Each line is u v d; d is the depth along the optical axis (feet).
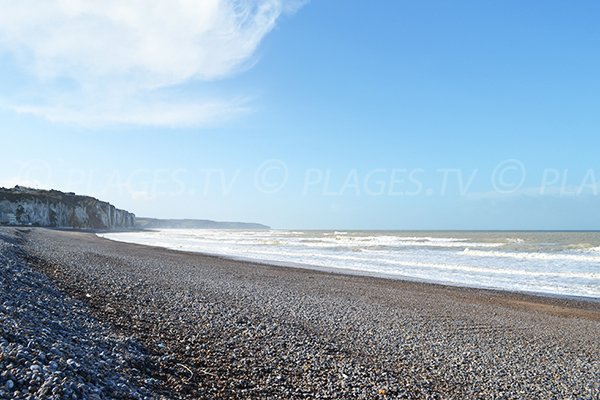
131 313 36.29
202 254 144.66
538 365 34.65
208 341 31.04
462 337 42.68
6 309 24.26
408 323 47.47
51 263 65.62
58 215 374.22
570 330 49.11
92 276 56.90
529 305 63.77
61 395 15.02
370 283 81.46
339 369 28.50
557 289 77.77
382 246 188.55
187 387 21.67
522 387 28.94
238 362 27.22
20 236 130.82
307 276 89.10
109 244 165.07
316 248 179.42
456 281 86.33
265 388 23.45
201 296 52.01
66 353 19.99
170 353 26.81
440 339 41.11
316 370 27.73
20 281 36.63
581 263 111.45
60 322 26.43
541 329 48.91
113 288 48.44
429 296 68.59
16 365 16.42
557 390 28.81
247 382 23.98
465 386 28.25
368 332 41.42
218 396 21.31
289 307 50.83
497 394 27.22
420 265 112.98
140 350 25.82
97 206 485.56
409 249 167.94
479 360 34.81
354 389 25.11
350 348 34.71
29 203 332.60
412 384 27.43
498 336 44.29
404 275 94.63
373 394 24.70
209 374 24.27
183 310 41.19
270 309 48.11
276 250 168.96
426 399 25.11
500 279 89.04
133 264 86.58
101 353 22.45
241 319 39.93
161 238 291.79
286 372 26.63
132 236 324.39
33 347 18.97
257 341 32.83
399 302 61.87
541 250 149.69
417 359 33.63
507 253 138.21
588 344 43.11
